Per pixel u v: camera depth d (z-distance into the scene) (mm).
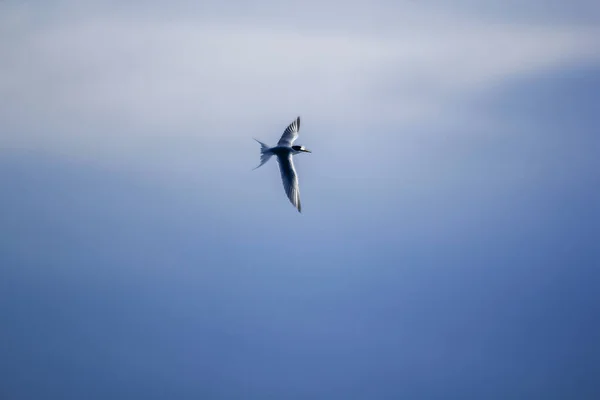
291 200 80500
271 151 84500
